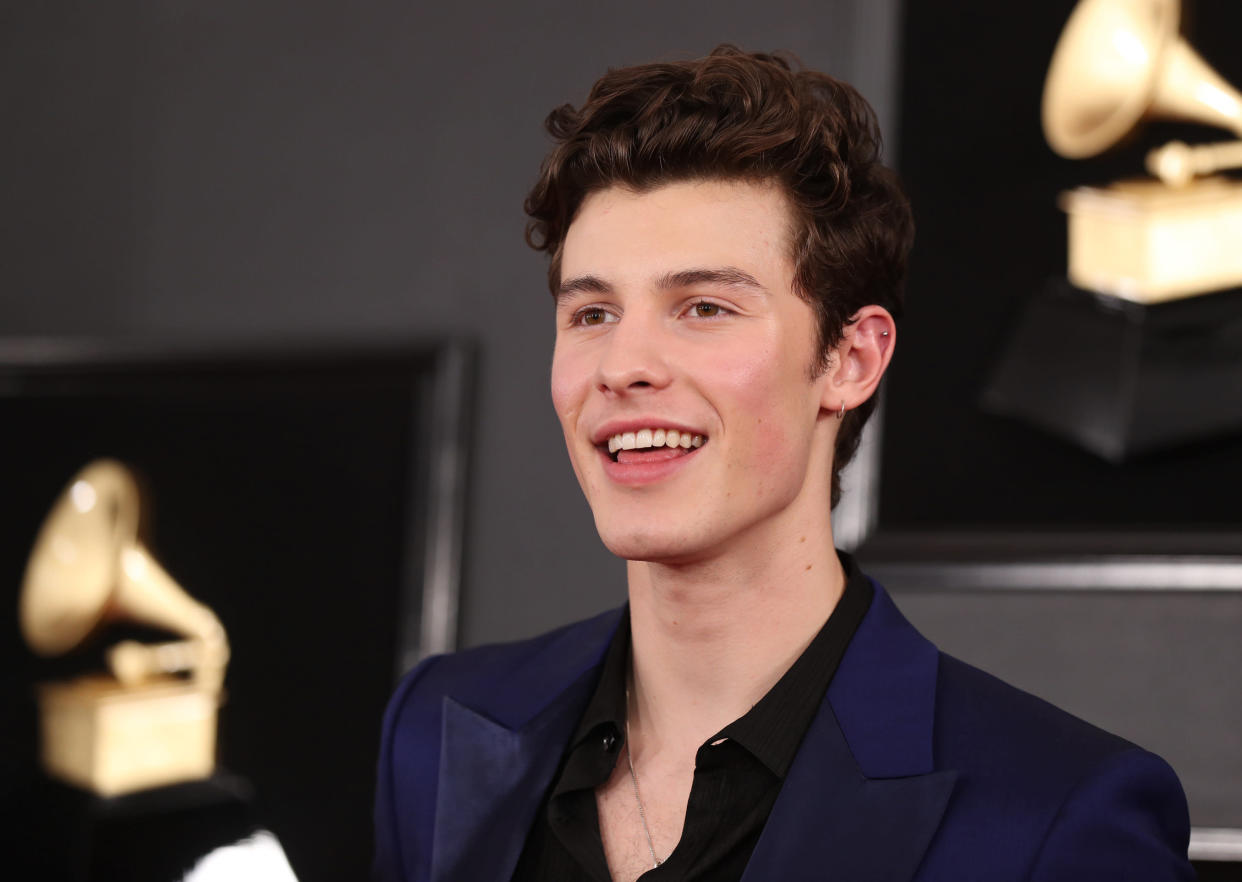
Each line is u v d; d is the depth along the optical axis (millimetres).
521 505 3965
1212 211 3262
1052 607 3434
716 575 1574
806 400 1575
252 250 4324
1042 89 3428
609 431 1515
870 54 3578
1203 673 3316
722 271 1504
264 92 4352
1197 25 3271
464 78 4137
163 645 4145
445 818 1761
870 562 3486
